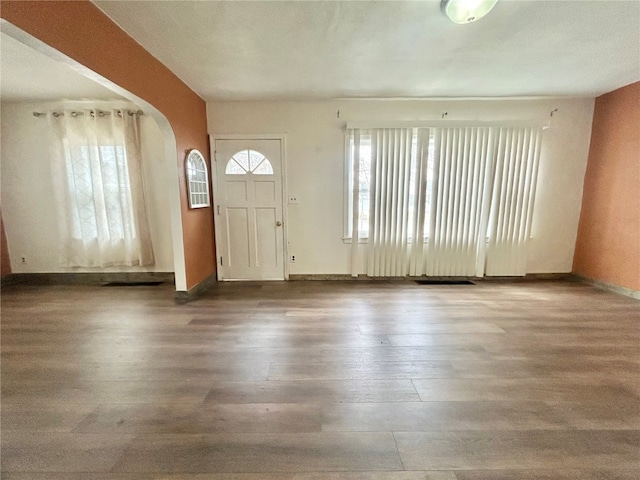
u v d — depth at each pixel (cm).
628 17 208
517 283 406
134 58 239
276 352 228
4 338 254
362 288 389
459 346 236
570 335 254
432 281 419
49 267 418
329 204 418
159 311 312
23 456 137
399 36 234
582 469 129
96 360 219
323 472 129
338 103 398
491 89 356
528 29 224
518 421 157
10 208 405
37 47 165
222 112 399
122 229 407
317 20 212
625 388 183
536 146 394
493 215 411
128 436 149
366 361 215
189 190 344
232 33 229
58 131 386
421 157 400
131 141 387
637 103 334
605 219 375
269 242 425
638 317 290
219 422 158
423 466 131
